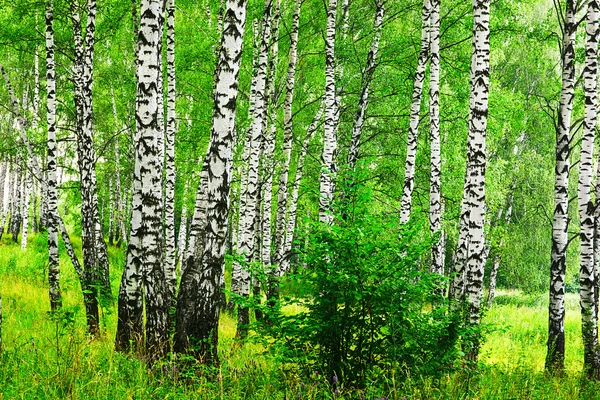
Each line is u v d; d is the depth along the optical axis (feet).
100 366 20.97
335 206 22.44
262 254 53.42
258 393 19.57
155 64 26.58
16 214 100.07
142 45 26.45
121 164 94.53
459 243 32.27
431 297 21.94
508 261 92.89
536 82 77.66
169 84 44.32
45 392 17.40
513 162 88.63
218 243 22.97
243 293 41.32
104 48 70.08
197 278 22.86
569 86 36.27
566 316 77.71
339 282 20.35
